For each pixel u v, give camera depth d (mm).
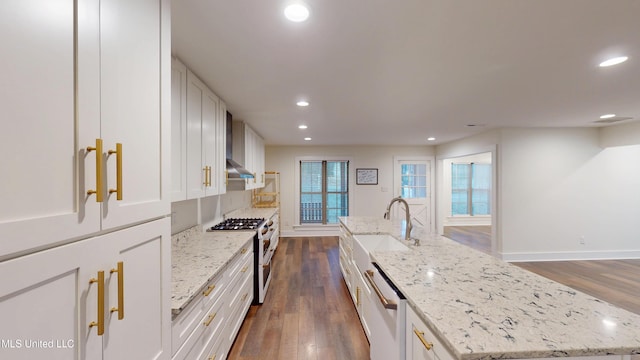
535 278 1388
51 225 598
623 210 4699
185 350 1294
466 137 5539
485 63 1986
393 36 1605
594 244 4688
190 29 1514
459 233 7035
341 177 6852
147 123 975
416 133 5035
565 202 4656
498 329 910
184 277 1528
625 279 3811
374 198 6801
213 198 3279
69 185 646
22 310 547
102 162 735
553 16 1409
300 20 1436
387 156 6816
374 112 3404
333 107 3156
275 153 6660
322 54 1830
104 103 757
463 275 1433
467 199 8312
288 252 5254
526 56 1874
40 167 578
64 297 635
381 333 1601
